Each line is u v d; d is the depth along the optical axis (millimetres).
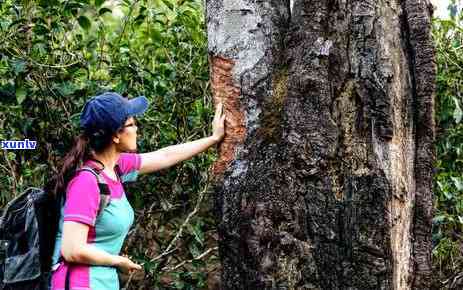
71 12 3775
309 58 2705
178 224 4141
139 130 3883
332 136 2674
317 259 2676
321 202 2670
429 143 2846
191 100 3990
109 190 2602
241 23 2836
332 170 2682
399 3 2787
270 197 2697
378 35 2689
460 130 4172
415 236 2855
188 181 4055
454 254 4238
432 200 2873
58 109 3791
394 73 2707
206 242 4352
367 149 2684
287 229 2680
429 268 2848
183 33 4027
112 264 2561
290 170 2688
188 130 3992
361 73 2684
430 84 2791
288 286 2670
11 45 3623
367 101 2680
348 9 2713
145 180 3947
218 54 2869
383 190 2664
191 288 3980
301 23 2770
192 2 4172
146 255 4027
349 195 2672
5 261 2676
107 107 2629
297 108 2701
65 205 2568
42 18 3693
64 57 3842
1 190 3814
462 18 4262
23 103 3742
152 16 4023
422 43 2781
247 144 2801
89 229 2562
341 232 2672
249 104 2812
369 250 2658
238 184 2781
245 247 2736
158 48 4102
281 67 2824
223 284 2826
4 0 3715
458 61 4207
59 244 2613
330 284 2676
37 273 2623
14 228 2686
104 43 4098
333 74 2703
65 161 2627
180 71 3965
